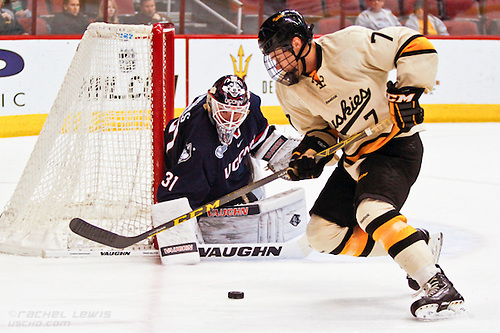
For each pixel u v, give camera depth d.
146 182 8.16
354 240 6.47
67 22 19.72
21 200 8.16
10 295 6.16
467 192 11.90
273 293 6.31
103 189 8.20
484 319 5.48
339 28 22.41
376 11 22.38
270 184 12.58
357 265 7.36
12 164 14.70
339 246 6.48
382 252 6.49
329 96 6.05
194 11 21.17
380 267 7.27
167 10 20.86
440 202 11.01
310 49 5.95
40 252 7.67
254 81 21.28
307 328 5.29
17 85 18.64
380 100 6.02
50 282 6.62
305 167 6.36
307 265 7.36
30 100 18.89
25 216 8.11
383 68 5.91
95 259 7.56
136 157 8.17
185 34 20.77
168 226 6.82
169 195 7.77
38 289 6.37
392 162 5.91
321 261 7.54
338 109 6.09
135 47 8.06
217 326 5.34
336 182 6.43
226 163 7.91
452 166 14.84
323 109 6.15
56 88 19.17
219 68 20.97
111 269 7.14
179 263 7.36
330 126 6.55
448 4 22.97
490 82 22.77
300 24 5.84
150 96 8.09
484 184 12.73
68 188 8.10
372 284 6.62
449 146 17.75
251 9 21.58
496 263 7.34
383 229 5.59
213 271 7.10
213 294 6.27
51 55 19.00
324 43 5.98
